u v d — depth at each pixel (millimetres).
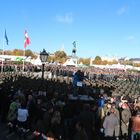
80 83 30625
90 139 16719
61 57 163000
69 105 19797
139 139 18297
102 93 30797
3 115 23656
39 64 87875
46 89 29234
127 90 46594
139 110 19922
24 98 20969
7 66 77250
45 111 18500
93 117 17000
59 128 17797
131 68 155750
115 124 17891
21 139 19031
